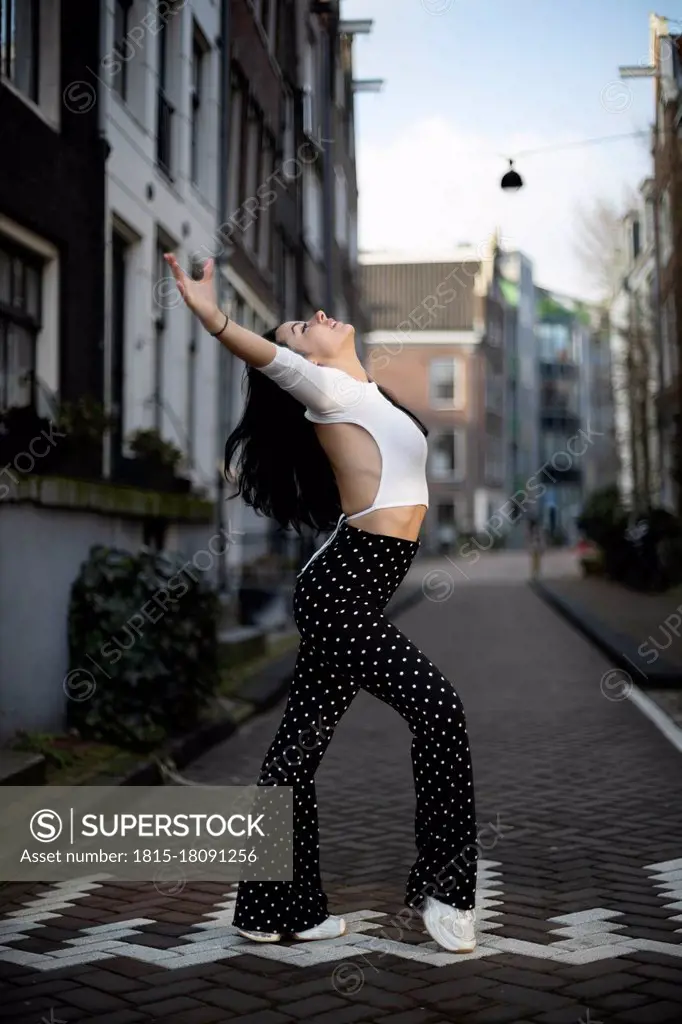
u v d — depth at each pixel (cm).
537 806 573
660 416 2695
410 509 339
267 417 372
